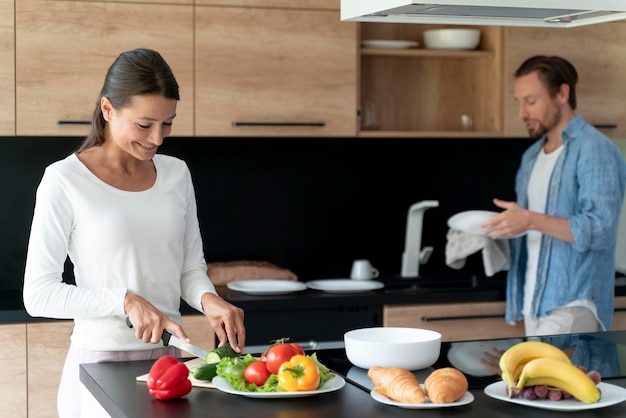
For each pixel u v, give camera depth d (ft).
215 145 13.39
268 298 11.65
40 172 12.73
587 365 7.40
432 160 14.20
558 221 10.75
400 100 13.97
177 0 11.88
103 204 7.54
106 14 11.64
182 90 11.98
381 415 5.86
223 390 6.33
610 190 10.89
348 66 12.57
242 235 13.57
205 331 11.37
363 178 13.96
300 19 12.33
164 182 7.93
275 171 13.64
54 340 11.00
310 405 6.12
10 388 10.92
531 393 6.14
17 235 12.71
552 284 11.23
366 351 6.93
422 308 12.13
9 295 12.08
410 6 7.61
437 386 6.04
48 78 11.51
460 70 14.14
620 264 13.96
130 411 5.98
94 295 7.20
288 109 12.37
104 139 7.72
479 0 7.43
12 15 11.34
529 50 13.23
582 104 13.41
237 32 12.11
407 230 13.53
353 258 13.97
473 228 12.10
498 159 14.47
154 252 7.72
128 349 7.63
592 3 7.76
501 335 12.42
